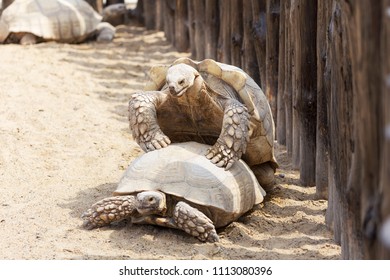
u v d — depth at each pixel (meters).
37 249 13.50
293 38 17.16
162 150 14.44
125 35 30.92
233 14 21.72
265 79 20.17
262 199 15.00
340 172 12.58
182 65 14.38
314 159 16.75
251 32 20.61
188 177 13.84
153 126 14.67
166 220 13.83
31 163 17.86
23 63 25.70
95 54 27.58
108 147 19.05
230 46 22.52
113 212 14.12
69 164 17.89
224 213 13.80
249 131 14.86
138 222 14.17
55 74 24.77
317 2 16.20
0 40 28.50
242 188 14.30
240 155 14.34
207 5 24.41
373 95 9.08
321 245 13.84
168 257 13.18
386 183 8.49
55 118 20.88
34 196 16.03
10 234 14.19
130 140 19.70
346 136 12.17
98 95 23.27
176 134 15.69
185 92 14.38
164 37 30.30
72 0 29.38
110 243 13.78
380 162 9.03
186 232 13.91
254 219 14.94
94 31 29.69
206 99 14.55
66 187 16.55
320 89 15.57
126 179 14.25
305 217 15.12
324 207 15.73
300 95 16.72
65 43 28.98
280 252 13.57
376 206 9.16
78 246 13.62
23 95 22.47
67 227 14.48
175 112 15.05
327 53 14.41
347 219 12.09
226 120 14.17
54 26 28.42
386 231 7.59
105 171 17.52
